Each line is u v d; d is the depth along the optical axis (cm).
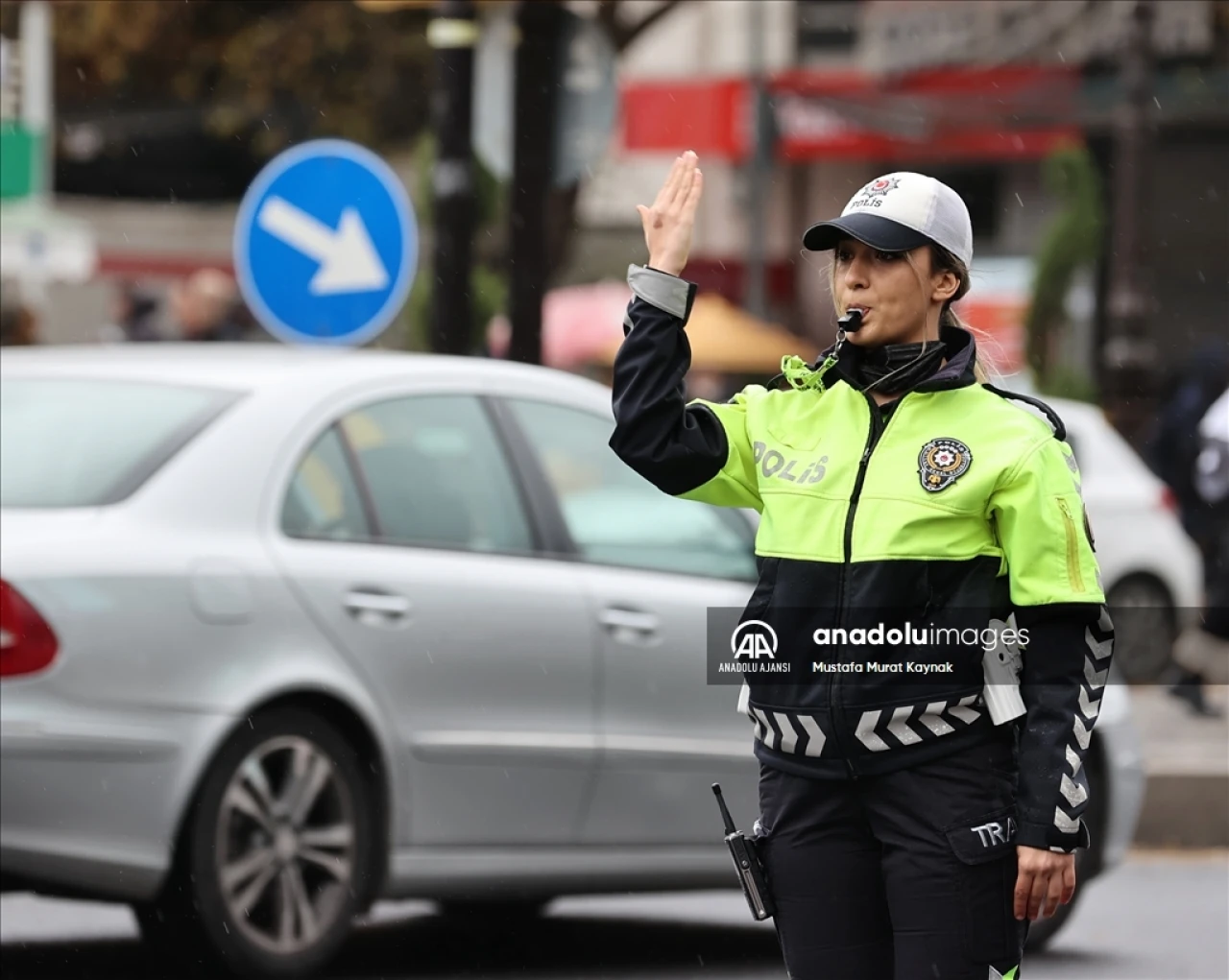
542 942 2553
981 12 10019
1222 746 3903
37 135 5262
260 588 2127
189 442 2173
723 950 2523
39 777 2002
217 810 2086
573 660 2331
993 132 9888
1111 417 7744
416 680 2220
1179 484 5250
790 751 1329
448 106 3659
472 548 2317
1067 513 1303
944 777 1306
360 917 2205
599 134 3766
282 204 3591
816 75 10319
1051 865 1296
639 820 2386
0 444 2222
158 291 9612
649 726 2392
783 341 8225
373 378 2325
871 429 1327
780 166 10644
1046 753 1296
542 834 2311
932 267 1336
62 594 2023
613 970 2383
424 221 6956
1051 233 8381
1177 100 9681
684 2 7031
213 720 2080
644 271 1343
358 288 3584
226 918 2091
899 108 9588
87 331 7619
